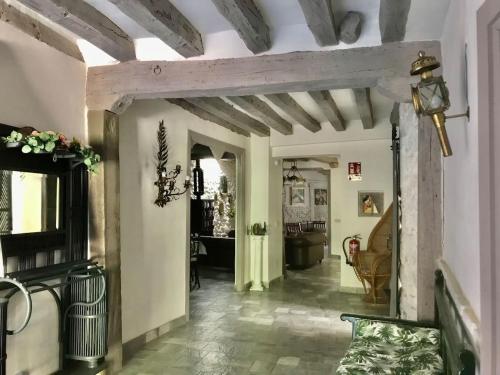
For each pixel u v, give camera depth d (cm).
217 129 575
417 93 180
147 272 412
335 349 388
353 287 636
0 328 232
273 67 300
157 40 323
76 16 254
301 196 1395
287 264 868
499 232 129
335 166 1054
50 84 295
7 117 258
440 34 267
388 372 225
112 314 329
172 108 460
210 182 952
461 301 178
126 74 328
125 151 383
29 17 277
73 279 302
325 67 290
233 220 924
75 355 303
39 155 271
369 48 283
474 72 163
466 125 183
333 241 1041
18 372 266
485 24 135
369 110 511
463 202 193
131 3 231
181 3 266
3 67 255
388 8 237
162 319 435
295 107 512
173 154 461
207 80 313
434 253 273
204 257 839
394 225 400
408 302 303
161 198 430
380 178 635
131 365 351
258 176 691
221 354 376
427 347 257
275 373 335
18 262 258
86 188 319
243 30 267
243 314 512
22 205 262
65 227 297
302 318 494
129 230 387
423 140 274
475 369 149
